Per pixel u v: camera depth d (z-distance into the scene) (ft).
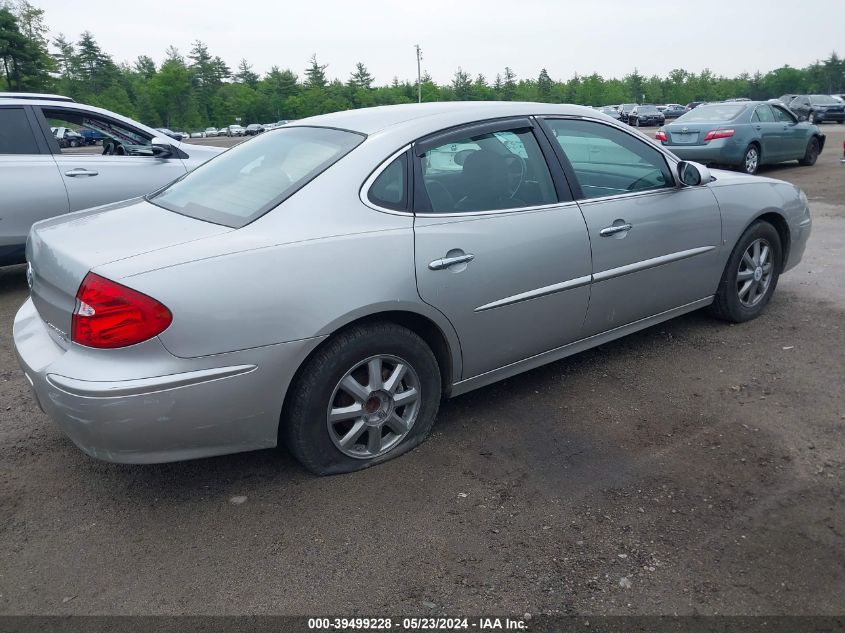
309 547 8.74
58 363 8.78
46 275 9.49
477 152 11.32
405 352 10.30
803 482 9.89
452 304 10.58
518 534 8.89
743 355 14.47
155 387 8.42
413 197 10.44
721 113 43.88
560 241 11.80
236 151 12.42
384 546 8.72
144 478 10.37
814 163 49.47
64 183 20.77
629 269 13.00
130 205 11.54
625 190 13.20
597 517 9.20
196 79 337.31
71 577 8.30
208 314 8.60
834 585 7.92
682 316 16.96
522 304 11.50
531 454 10.82
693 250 14.24
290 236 9.34
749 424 11.59
